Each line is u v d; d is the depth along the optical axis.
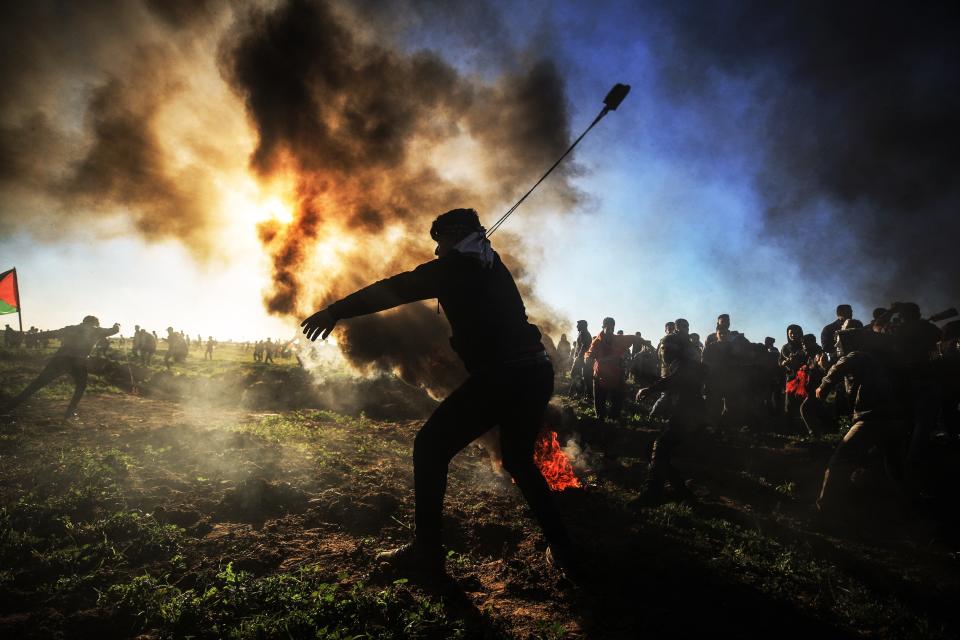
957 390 6.82
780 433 9.48
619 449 8.03
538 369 2.96
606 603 2.90
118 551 3.26
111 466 4.86
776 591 3.25
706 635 2.64
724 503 5.41
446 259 2.89
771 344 10.91
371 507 4.27
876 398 4.84
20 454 5.33
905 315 6.59
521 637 2.53
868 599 3.22
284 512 4.16
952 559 4.07
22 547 3.15
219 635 2.43
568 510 4.70
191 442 6.10
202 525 3.77
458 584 3.10
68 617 2.55
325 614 2.53
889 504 5.41
